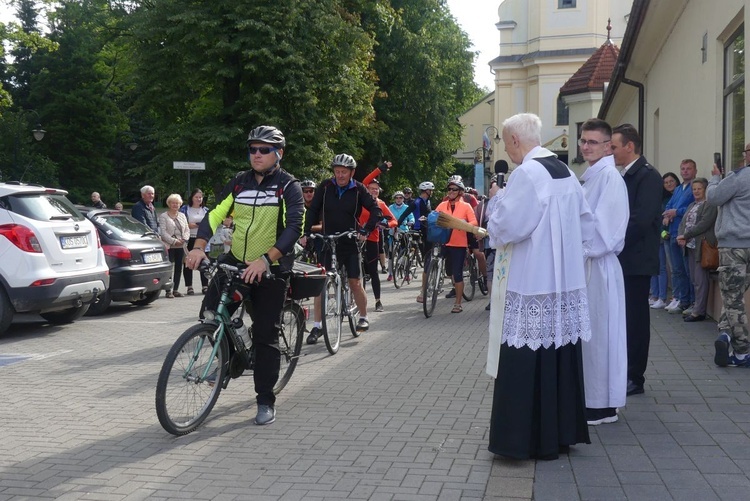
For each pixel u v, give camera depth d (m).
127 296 11.41
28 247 9.12
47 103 50.72
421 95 35.53
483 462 4.55
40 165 41.81
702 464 4.41
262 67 25.36
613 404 5.18
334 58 26.73
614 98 21.73
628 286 5.93
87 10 30.03
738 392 5.99
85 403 6.13
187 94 26.64
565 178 4.62
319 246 8.40
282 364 6.30
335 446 4.93
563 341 4.52
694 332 8.66
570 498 3.95
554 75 45.38
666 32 13.70
